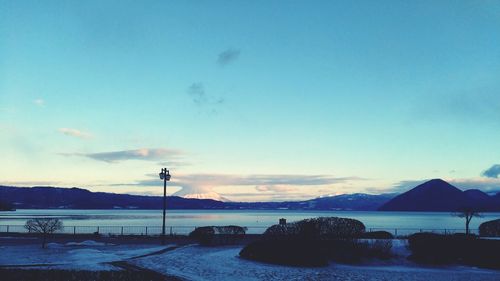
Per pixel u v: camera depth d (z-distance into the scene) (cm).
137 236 5078
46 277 2277
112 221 12469
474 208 5528
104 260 2984
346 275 2470
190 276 2386
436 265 2875
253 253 3034
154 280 2236
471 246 2972
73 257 3117
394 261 2989
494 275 2536
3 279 2222
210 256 3212
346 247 3055
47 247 3806
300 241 2995
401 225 11288
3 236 5050
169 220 14275
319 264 2777
